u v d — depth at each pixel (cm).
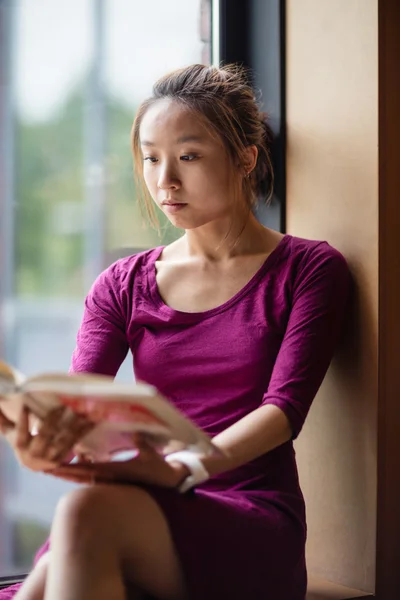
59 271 340
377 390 211
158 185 200
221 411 196
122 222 320
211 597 166
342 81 223
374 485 212
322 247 207
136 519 156
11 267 340
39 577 166
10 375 151
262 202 241
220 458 171
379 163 213
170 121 197
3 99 323
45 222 337
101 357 208
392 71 216
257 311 200
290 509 190
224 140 200
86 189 331
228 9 250
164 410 139
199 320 203
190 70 205
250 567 173
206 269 208
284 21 240
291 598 187
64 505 153
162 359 202
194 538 164
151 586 163
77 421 158
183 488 166
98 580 148
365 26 216
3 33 314
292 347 192
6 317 343
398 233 217
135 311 209
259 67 246
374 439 212
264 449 179
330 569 224
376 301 212
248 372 196
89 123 316
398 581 218
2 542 322
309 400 188
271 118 241
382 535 214
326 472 225
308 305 197
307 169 233
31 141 327
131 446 165
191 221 201
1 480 324
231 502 179
